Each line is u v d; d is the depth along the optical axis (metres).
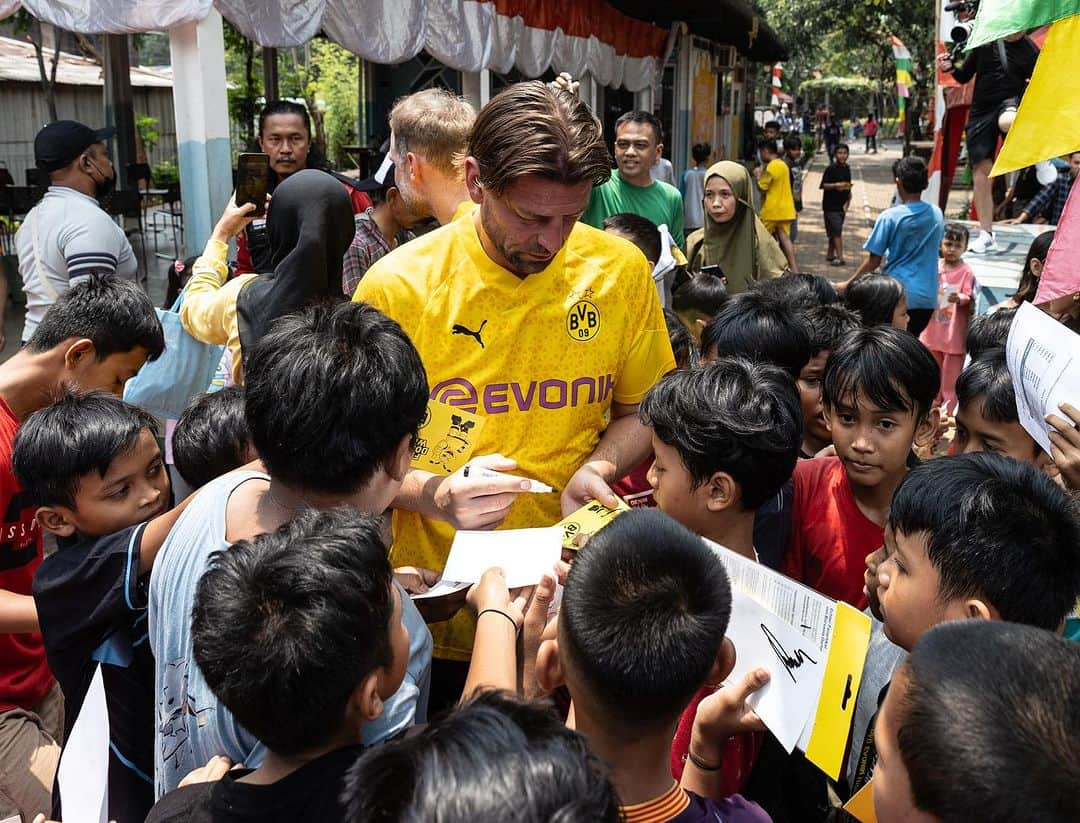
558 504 2.26
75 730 1.59
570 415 2.21
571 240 2.20
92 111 13.16
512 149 1.83
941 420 3.04
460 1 6.85
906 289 6.76
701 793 1.58
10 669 2.31
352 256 3.51
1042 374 2.01
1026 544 1.49
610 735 1.35
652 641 1.30
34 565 2.37
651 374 2.37
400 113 2.60
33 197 9.30
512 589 1.83
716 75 16.31
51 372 2.44
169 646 1.56
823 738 1.44
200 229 4.58
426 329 2.12
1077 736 0.97
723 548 1.72
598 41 10.09
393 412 1.57
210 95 4.48
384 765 0.98
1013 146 3.46
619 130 5.61
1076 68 3.34
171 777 1.60
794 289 3.46
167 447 2.96
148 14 4.32
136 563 1.77
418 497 2.05
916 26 24.48
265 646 1.24
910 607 1.58
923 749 1.01
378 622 1.31
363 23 5.78
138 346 2.53
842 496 2.33
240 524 1.59
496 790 0.91
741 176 6.11
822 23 27.11
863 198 24.64
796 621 1.54
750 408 1.87
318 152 4.84
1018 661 1.03
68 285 4.07
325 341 1.57
